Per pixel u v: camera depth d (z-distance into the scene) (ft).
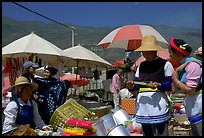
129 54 32.30
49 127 16.24
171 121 18.45
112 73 58.85
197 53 15.03
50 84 20.42
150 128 12.99
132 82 13.29
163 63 12.90
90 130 14.60
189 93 12.22
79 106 18.22
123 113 19.20
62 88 20.65
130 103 24.95
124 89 31.81
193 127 12.58
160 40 23.84
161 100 12.86
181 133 17.89
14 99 14.92
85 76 45.70
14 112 14.58
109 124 16.96
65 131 14.43
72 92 45.11
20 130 12.69
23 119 14.85
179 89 12.67
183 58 12.70
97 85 66.39
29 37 26.03
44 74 20.80
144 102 12.99
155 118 12.80
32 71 20.16
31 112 15.37
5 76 26.25
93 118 18.60
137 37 24.81
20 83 14.93
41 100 19.75
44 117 19.88
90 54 41.27
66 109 17.25
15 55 26.14
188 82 12.17
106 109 23.84
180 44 12.61
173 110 20.27
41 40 26.02
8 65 25.95
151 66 13.05
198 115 12.34
